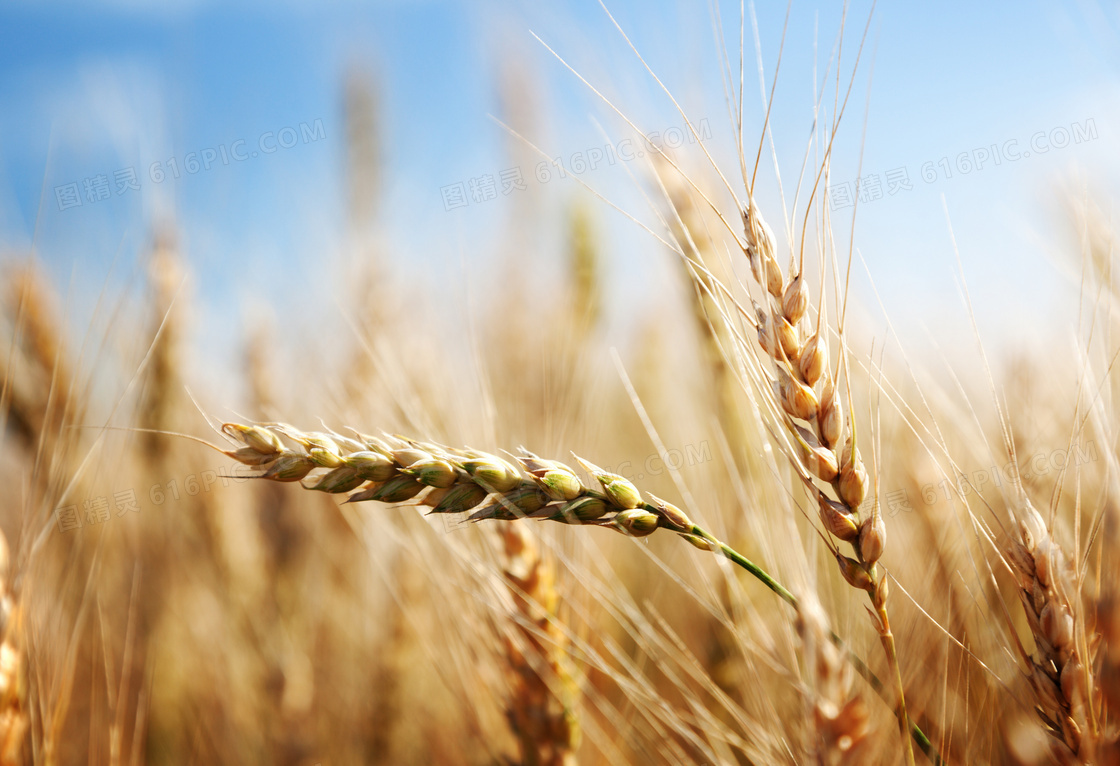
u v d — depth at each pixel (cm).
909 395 34
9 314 45
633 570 49
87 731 45
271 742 47
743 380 29
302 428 55
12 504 41
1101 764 26
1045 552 27
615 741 38
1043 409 35
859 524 27
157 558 53
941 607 31
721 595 36
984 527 28
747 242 28
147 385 45
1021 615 32
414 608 46
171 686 51
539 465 28
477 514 27
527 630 34
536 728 35
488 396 40
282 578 53
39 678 34
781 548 32
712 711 37
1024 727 28
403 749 47
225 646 51
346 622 53
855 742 28
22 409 43
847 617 32
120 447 43
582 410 49
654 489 57
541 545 36
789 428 28
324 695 51
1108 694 26
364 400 49
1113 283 33
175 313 52
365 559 52
